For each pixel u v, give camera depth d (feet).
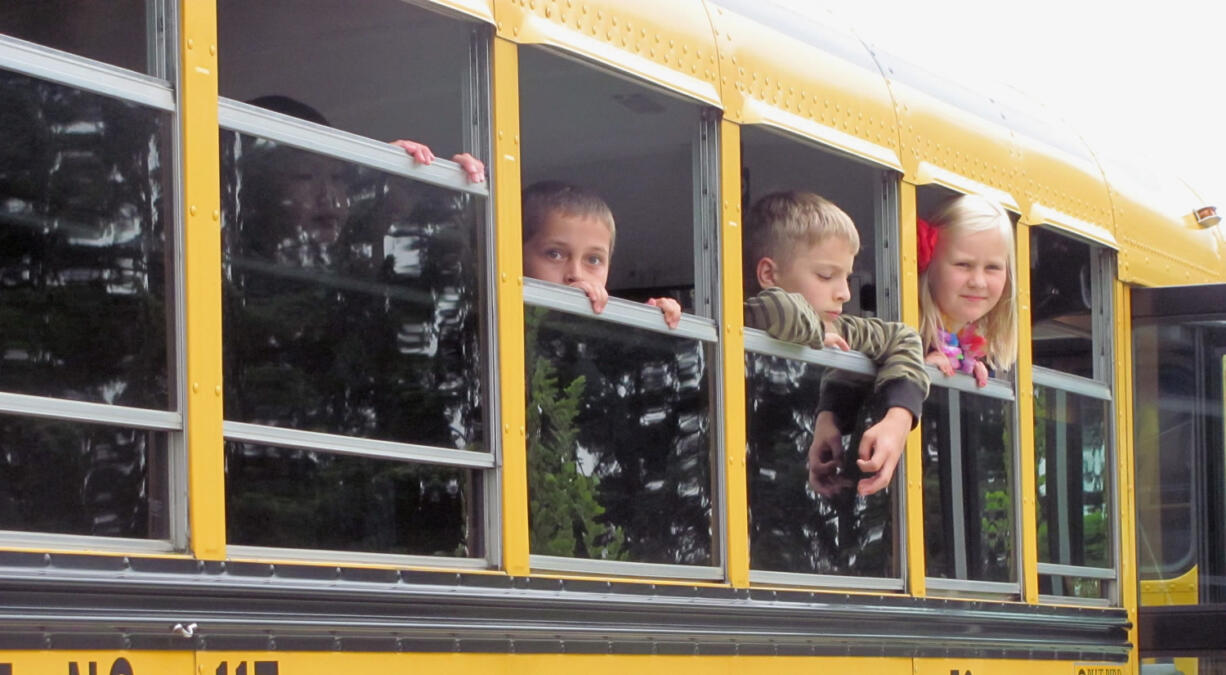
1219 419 23.62
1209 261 25.82
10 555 10.02
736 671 15.65
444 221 13.23
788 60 17.01
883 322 18.22
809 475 16.94
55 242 10.64
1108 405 23.08
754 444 16.22
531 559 13.71
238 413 11.62
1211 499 23.57
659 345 15.15
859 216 18.98
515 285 13.69
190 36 11.37
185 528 11.11
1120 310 23.54
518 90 14.48
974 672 19.30
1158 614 23.27
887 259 18.57
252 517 11.72
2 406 10.28
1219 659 23.16
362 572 12.17
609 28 14.73
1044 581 21.13
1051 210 21.74
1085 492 22.24
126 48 12.78
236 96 15.14
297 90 15.02
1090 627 21.89
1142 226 24.08
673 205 17.03
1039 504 21.08
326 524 12.19
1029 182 21.30
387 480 12.66
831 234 17.48
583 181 17.06
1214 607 23.21
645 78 14.93
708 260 15.87
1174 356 23.81
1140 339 23.95
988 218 19.74
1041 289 22.58
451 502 13.15
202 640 11.02
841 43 18.13
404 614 12.46
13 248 10.46
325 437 12.18
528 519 13.69
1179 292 23.76
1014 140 21.08
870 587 17.70
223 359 11.56
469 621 12.97
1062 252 22.89
